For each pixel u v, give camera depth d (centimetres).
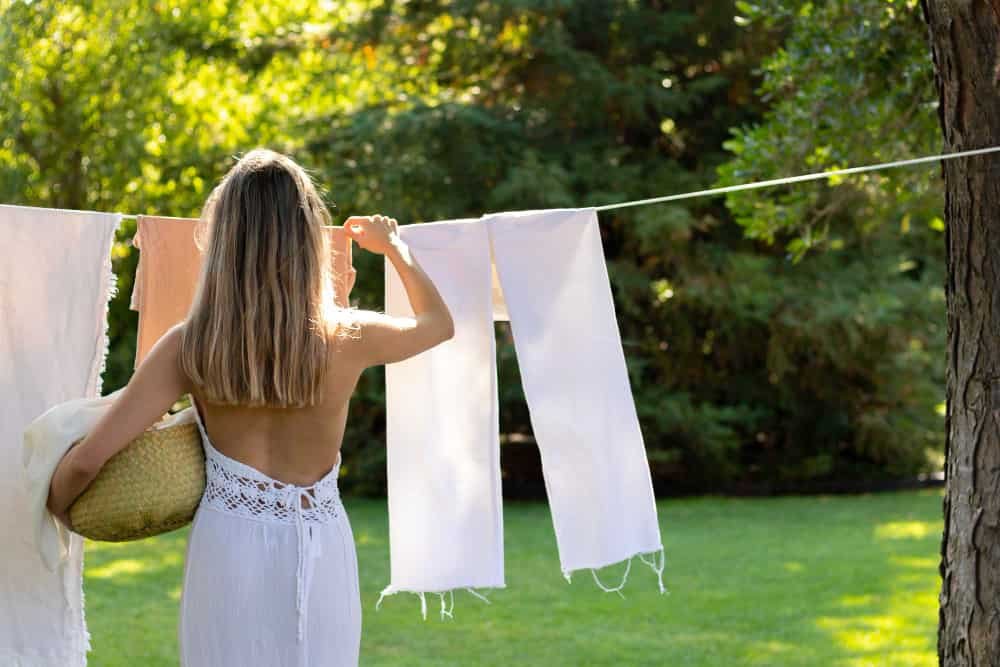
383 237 267
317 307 240
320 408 244
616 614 665
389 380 316
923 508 1123
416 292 263
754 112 1308
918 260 1388
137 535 247
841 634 607
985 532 309
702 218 1309
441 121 1185
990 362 309
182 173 1286
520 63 1288
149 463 240
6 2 1110
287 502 241
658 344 1319
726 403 1362
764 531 984
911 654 562
